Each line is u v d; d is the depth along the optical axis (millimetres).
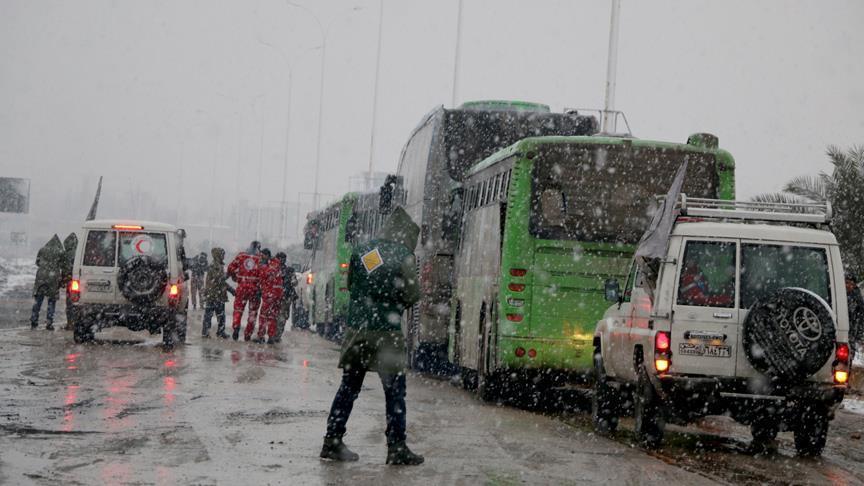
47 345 24984
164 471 9891
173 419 13406
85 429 12289
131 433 12133
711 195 18094
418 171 25859
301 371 21328
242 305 30266
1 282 66875
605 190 18031
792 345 12234
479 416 16000
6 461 10117
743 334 12438
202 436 12086
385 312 10805
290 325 49906
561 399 20016
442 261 23859
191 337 30938
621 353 14320
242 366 21844
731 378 12570
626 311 14516
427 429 13898
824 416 12664
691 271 12805
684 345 12656
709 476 11047
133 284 25094
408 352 26328
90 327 25750
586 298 17891
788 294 12258
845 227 25234
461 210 23562
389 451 10789
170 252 25750
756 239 12844
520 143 18016
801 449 13133
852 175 25344
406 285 10766
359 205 35500
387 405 10820
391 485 9625
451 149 24109
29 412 13523
